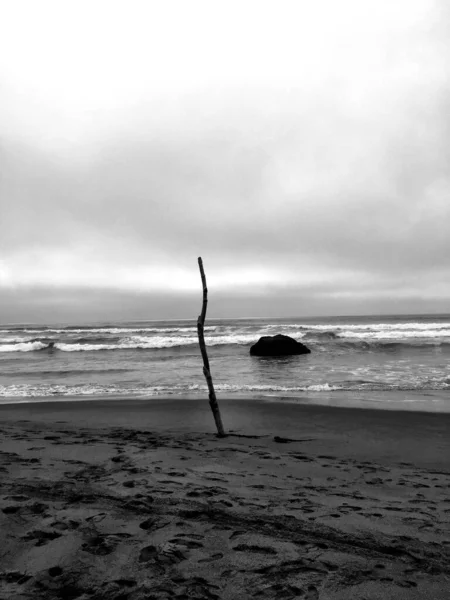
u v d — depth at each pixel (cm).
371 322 6594
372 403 1010
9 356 2511
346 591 227
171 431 760
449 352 2283
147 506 352
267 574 243
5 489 393
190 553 267
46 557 258
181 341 3017
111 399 1122
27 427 797
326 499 390
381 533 310
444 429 764
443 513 360
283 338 2331
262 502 371
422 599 220
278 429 771
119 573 241
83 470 465
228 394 1173
